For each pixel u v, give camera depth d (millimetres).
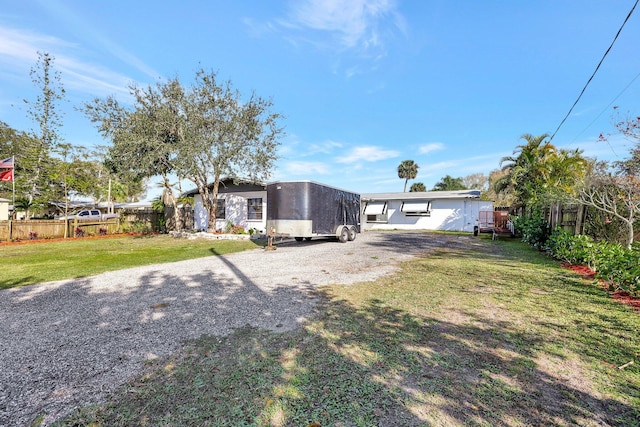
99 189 26016
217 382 2568
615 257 5441
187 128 13688
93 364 2879
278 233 11828
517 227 16375
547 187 14922
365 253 10516
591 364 2857
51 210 27656
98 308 4574
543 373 2699
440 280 6262
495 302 4746
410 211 25281
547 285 5781
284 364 2871
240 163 14844
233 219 19266
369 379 2609
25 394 2396
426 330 3666
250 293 5379
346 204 14883
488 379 2605
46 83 20344
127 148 13828
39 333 3633
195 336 3531
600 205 7922
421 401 2301
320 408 2225
